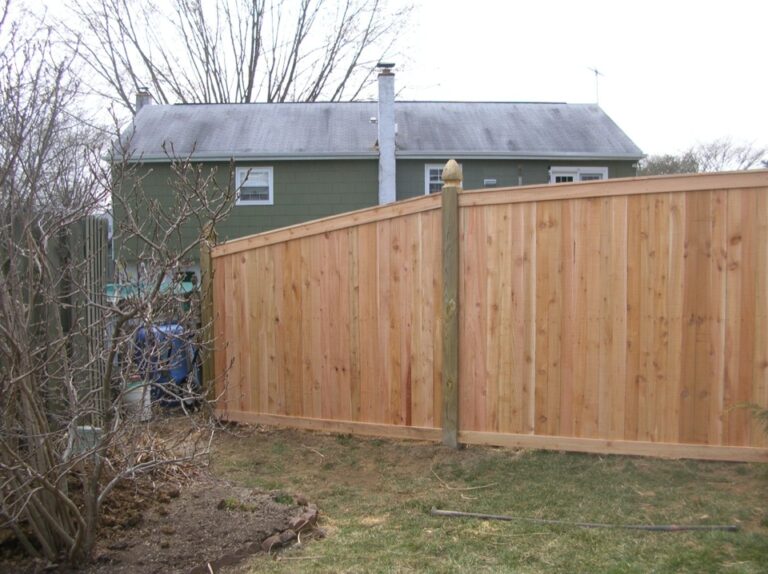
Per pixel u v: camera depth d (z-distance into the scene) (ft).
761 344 13.93
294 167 50.47
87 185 14.28
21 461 9.10
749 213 13.94
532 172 51.03
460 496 13.83
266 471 16.01
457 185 16.49
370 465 16.15
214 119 55.16
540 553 10.84
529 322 15.85
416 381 17.21
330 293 18.47
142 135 51.96
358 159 50.19
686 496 12.96
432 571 10.28
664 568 10.05
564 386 15.58
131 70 74.90
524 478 14.52
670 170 82.23
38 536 9.96
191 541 11.06
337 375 18.45
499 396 16.20
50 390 10.76
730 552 10.52
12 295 9.39
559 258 15.53
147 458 13.37
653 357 14.79
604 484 13.87
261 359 19.77
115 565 10.17
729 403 14.19
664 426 14.74
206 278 20.39
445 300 16.49
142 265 11.26
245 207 50.47
